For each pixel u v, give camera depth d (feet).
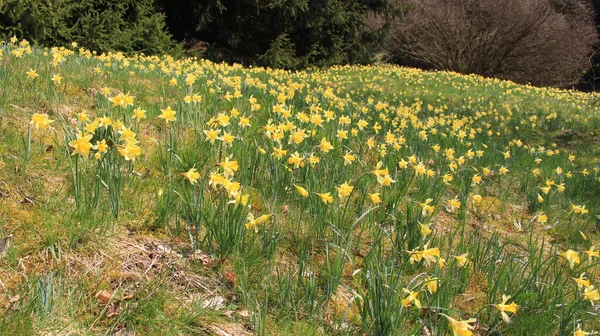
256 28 64.34
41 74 17.71
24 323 6.54
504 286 10.14
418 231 10.69
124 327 7.34
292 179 12.87
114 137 10.27
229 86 22.84
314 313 8.63
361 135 20.03
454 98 44.11
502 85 57.36
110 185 9.45
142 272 8.59
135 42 49.14
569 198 18.57
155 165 12.52
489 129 32.50
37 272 7.86
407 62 92.58
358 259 10.67
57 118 13.46
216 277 8.94
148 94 18.94
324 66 64.13
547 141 31.30
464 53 83.97
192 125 15.65
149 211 10.26
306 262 9.46
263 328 7.61
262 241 9.80
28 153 10.60
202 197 10.07
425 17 82.84
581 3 91.91
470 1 83.25
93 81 18.85
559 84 87.56
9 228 8.54
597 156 27.68
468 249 11.54
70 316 7.14
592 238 15.25
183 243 9.66
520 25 80.02
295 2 58.13
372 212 11.89
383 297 7.98
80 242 8.72
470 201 16.56
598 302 11.24
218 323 7.88
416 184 16.03
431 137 22.85
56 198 9.78
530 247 12.45
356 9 66.64
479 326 9.41
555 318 9.62
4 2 38.93
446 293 8.73
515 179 20.25
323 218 10.64
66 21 45.44
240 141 14.03
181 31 63.52
